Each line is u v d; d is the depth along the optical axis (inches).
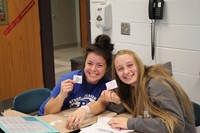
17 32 136.8
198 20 87.3
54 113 68.1
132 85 64.9
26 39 140.9
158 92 57.6
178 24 92.1
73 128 57.9
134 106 66.3
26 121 57.7
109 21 110.2
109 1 109.3
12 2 132.6
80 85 73.5
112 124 58.4
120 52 63.7
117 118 60.1
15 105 83.6
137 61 61.9
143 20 100.5
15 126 53.1
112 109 69.5
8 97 138.6
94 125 59.2
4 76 135.6
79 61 111.8
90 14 117.1
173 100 57.2
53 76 156.4
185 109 62.0
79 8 324.2
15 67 139.2
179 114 56.4
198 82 91.6
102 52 68.2
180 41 92.9
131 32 105.3
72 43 337.1
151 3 94.7
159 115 56.3
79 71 75.1
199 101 92.6
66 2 322.7
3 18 130.3
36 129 53.2
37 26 144.0
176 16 92.0
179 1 90.3
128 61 61.5
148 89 59.5
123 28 107.1
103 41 69.3
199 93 92.0
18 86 141.9
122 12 106.1
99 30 115.5
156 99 57.2
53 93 72.2
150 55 101.4
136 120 57.1
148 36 100.4
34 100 87.9
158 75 61.7
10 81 138.3
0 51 132.2
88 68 69.2
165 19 95.0
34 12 141.5
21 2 135.6
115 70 65.6
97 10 111.3
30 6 139.3
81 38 326.0
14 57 137.8
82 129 57.4
